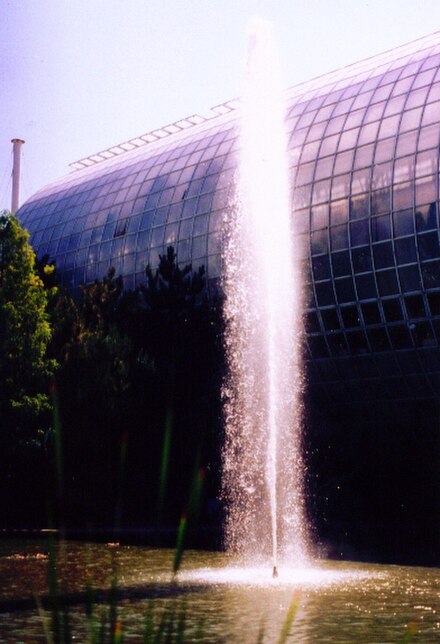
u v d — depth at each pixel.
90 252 63.59
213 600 15.91
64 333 38.81
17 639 11.59
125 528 38.25
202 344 38.69
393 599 16.09
